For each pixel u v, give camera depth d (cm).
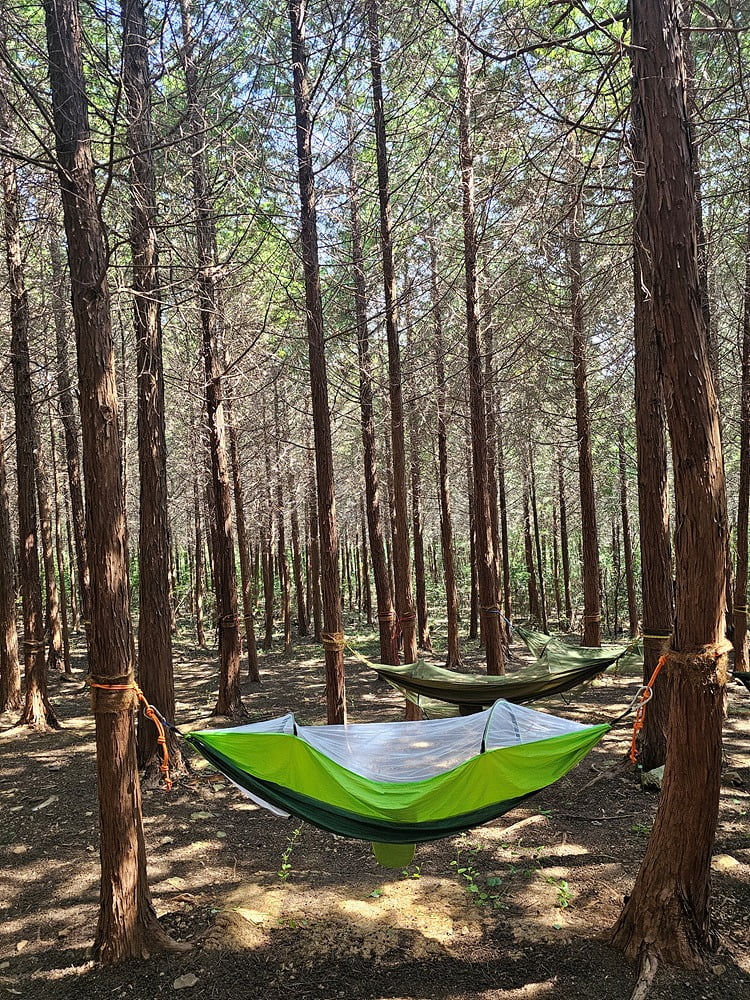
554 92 533
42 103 441
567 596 1998
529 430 1523
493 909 464
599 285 720
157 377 776
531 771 429
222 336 1112
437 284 1143
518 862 532
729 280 974
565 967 396
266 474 1659
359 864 551
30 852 593
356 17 783
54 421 1598
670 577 692
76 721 1039
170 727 427
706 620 382
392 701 1154
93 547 412
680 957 383
